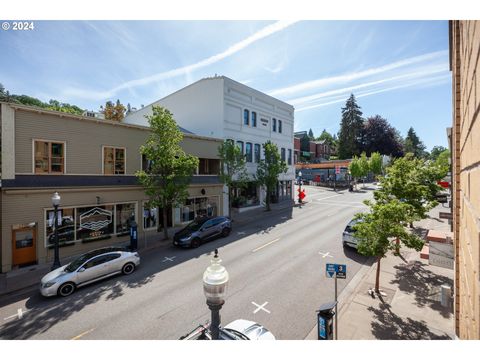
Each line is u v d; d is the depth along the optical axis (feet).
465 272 7.73
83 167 47.96
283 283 33.91
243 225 67.00
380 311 27.14
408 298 29.55
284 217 75.66
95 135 49.49
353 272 36.99
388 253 43.80
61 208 45.29
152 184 51.34
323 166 179.93
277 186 103.14
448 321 25.21
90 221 49.16
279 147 104.37
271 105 99.45
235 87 83.66
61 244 45.11
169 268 39.96
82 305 29.84
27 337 24.52
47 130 43.83
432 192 56.03
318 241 51.06
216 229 53.88
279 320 26.35
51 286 31.27
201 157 69.62
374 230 29.94
